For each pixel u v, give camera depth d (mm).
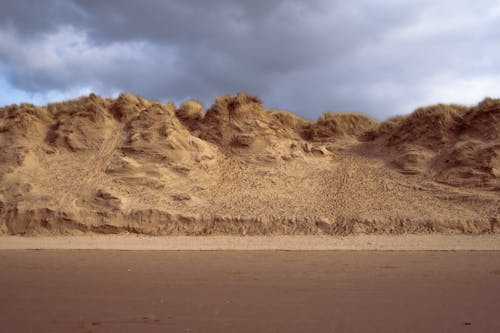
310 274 10055
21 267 11391
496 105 22484
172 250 14539
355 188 20859
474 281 9164
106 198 19609
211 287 8836
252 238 16719
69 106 26438
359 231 17172
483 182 19938
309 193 20812
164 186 20984
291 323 6520
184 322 6609
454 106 24281
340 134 26734
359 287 8719
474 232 16672
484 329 6211
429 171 21578
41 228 18797
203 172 22344
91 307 7496
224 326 6410
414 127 24047
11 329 6465
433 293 8211
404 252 13359
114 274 10289
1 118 26344
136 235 18047
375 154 24281
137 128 23891
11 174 21672
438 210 18328
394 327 6320
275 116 27344
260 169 22734
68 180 21344
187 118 26531
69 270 10867
